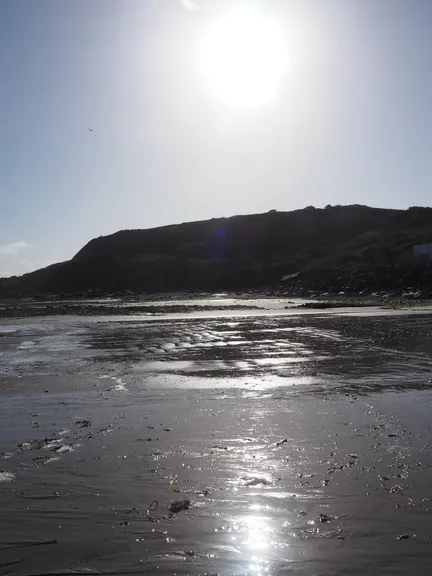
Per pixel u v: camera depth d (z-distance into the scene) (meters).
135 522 5.43
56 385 13.71
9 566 4.62
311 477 6.59
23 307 65.12
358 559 4.60
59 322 39.19
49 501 6.01
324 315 38.16
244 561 4.62
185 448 7.93
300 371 15.05
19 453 7.87
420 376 13.96
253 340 23.02
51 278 122.69
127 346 22.23
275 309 47.62
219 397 11.77
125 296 94.94
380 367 15.48
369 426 8.98
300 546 4.86
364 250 97.88
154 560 4.66
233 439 8.35
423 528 5.13
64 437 8.72
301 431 8.74
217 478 6.64
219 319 36.50
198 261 118.25
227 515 5.55
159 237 132.75
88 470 7.02
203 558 4.69
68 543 5.01
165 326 31.81
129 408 10.84
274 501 5.88
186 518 5.50
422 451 7.50
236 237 126.38
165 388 12.98
